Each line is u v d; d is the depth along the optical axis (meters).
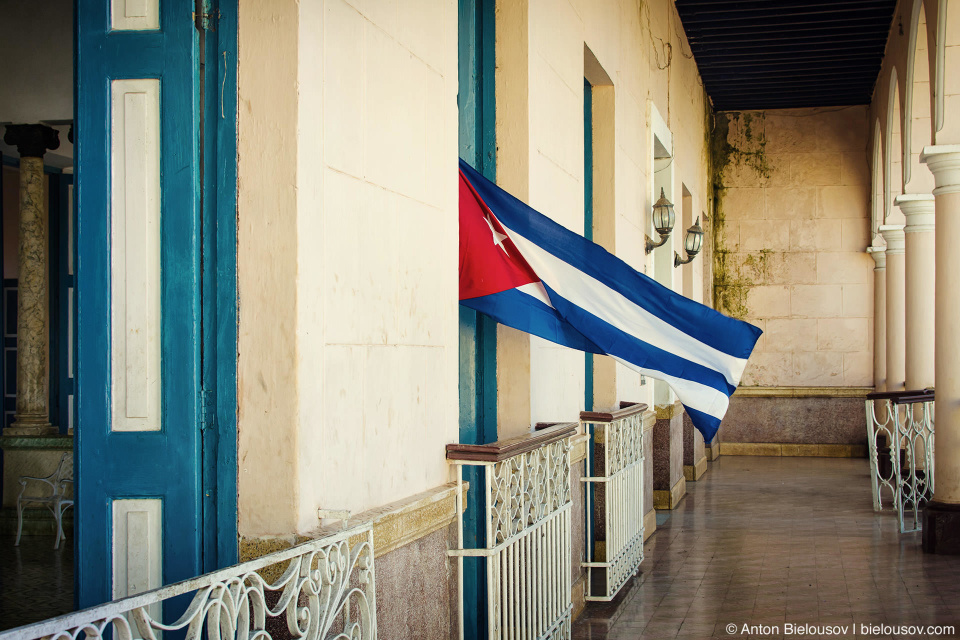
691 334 4.77
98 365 2.84
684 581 6.63
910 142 9.77
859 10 11.00
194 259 2.80
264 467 2.71
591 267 4.55
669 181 10.80
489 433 4.82
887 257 13.36
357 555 2.72
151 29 2.85
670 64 10.67
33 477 7.41
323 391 2.84
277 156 2.72
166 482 2.78
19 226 7.96
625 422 6.59
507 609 3.82
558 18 5.52
